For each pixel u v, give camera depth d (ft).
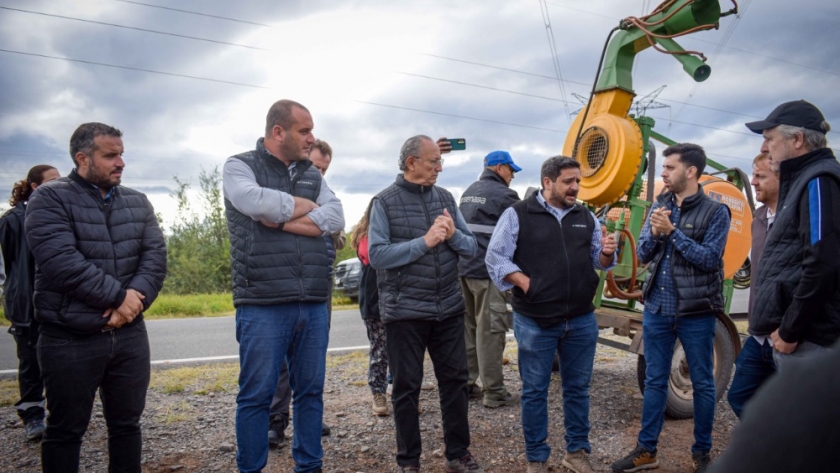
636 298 16.06
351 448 12.79
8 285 13.14
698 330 11.62
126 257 9.68
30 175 13.53
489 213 15.34
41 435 12.78
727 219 11.56
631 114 17.58
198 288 71.82
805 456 1.87
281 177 10.55
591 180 16.84
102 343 9.22
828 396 1.90
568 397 11.80
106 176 9.23
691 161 11.94
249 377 9.92
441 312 11.12
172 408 15.01
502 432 13.74
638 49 17.49
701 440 11.71
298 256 10.15
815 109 9.21
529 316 11.43
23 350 13.08
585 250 11.67
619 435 13.83
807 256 8.45
